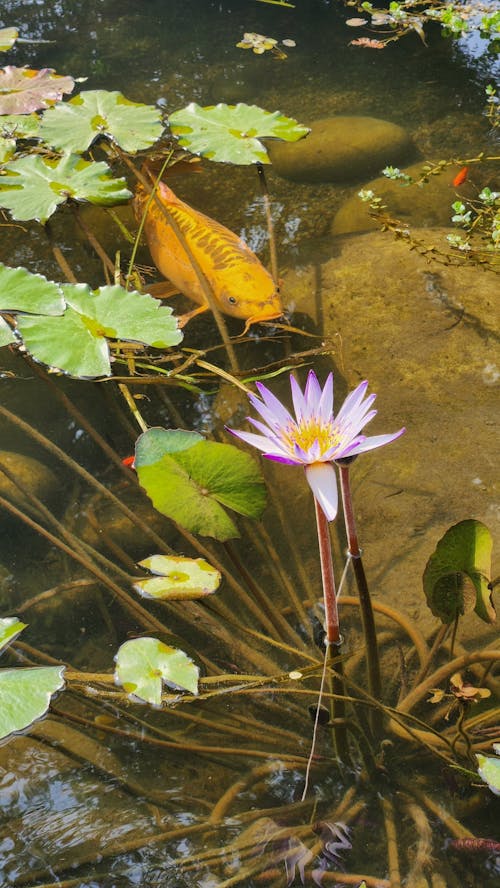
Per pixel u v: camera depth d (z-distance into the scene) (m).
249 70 4.80
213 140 3.55
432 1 5.32
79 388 2.86
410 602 2.17
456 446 2.53
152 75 4.76
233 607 2.22
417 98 4.53
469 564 1.74
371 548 2.31
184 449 2.12
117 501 2.34
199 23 5.39
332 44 5.11
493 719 1.88
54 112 3.75
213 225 3.18
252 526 2.44
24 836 1.71
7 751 1.86
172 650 1.91
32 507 2.48
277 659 2.06
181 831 1.71
